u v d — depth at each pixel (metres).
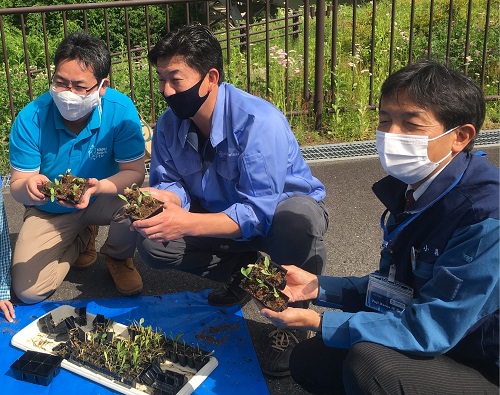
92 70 2.84
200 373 2.57
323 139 5.55
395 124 1.92
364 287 2.36
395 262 2.15
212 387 2.53
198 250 2.92
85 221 3.28
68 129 3.07
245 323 2.98
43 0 18.41
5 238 2.97
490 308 1.82
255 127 2.57
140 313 3.07
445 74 1.86
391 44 5.70
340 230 3.97
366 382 1.90
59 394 2.50
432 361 1.91
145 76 6.53
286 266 2.41
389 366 1.87
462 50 6.79
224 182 2.81
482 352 1.89
